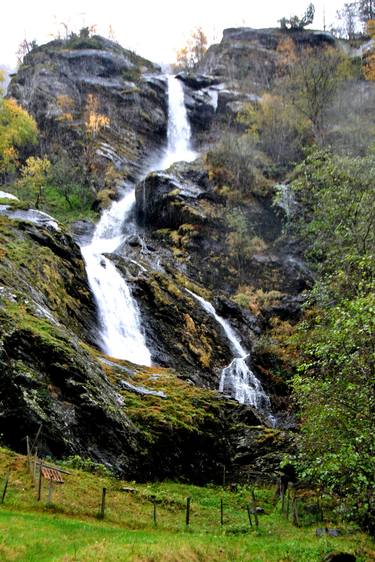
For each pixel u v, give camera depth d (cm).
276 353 4669
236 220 5769
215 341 4647
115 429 2452
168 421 2762
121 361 3425
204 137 8831
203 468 2816
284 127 7169
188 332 4544
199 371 4297
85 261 4412
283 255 5631
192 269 5512
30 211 4469
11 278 3086
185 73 9912
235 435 3128
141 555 1417
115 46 10669
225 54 10644
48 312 3098
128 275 4744
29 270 3447
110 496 2011
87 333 3678
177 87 9594
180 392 3225
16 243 3691
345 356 1767
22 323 2505
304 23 10638
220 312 5066
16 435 2119
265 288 5459
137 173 7919
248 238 5781
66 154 7812
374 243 3028
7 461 1934
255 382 4475
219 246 5766
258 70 9975
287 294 5297
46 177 7312
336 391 1806
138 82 9456
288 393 4438
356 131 6153
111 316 4150
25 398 2183
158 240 5984
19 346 2348
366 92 7238
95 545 1430
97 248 6041
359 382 1794
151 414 2766
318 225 3553
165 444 2681
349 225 3238
